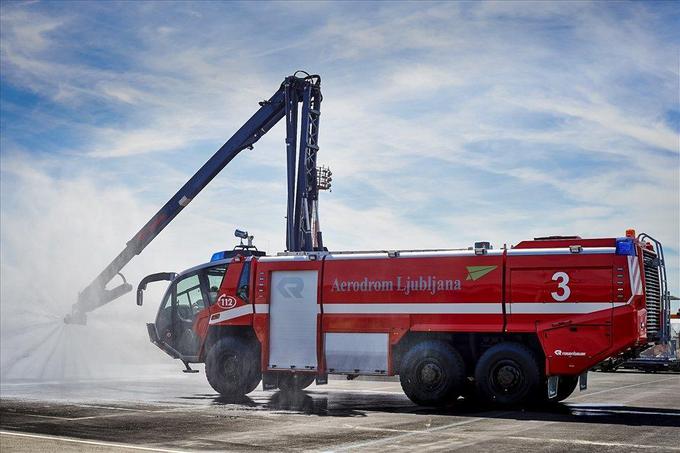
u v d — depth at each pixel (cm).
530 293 1379
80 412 1249
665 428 1095
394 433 1037
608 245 1352
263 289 1605
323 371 1528
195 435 1002
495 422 1170
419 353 1430
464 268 1430
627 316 1315
